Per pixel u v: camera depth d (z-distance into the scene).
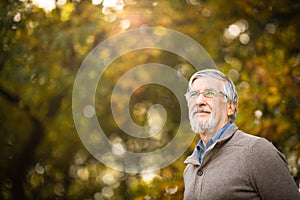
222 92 3.48
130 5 6.90
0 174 9.24
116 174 10.01
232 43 7.23
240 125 6.05
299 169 6.47
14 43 6.83
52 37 6.69
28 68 7.05
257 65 6.48
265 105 6.36
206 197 3.23
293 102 6.38
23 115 8.86
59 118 8.40
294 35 6.90
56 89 7.63
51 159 9.98
